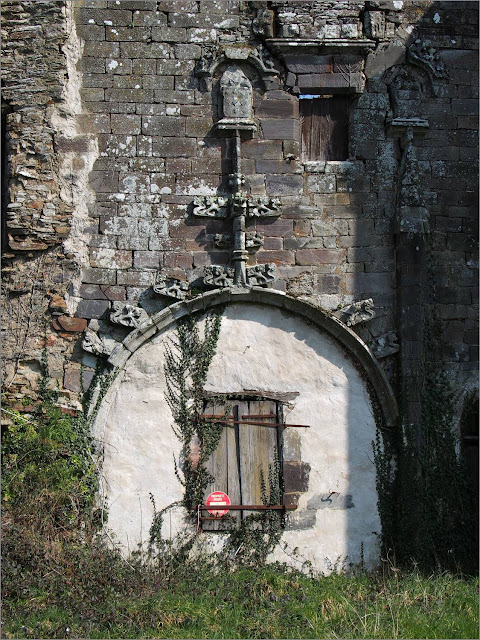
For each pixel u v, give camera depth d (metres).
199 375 10.87
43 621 8.66
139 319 10.88
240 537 10.57
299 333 11.16
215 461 10.74
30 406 10.71
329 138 11.66
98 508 10.46
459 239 11.52
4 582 9.15
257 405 10.95
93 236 11.05
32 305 10.92
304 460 10.88
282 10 11.51
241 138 11.38
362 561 10.73
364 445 11.00
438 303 11.37
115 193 11.14
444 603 9.38
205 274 10.96
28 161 11.02
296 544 10.69
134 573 9.73
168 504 10.59
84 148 11.14
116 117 11.24
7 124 11.13
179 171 11.25
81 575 9.40
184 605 9.09
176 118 11.32
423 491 10.82
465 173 11.63
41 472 10.33
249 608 9.17
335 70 11.55
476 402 11.34
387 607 9.19
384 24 11.68
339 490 10.87
